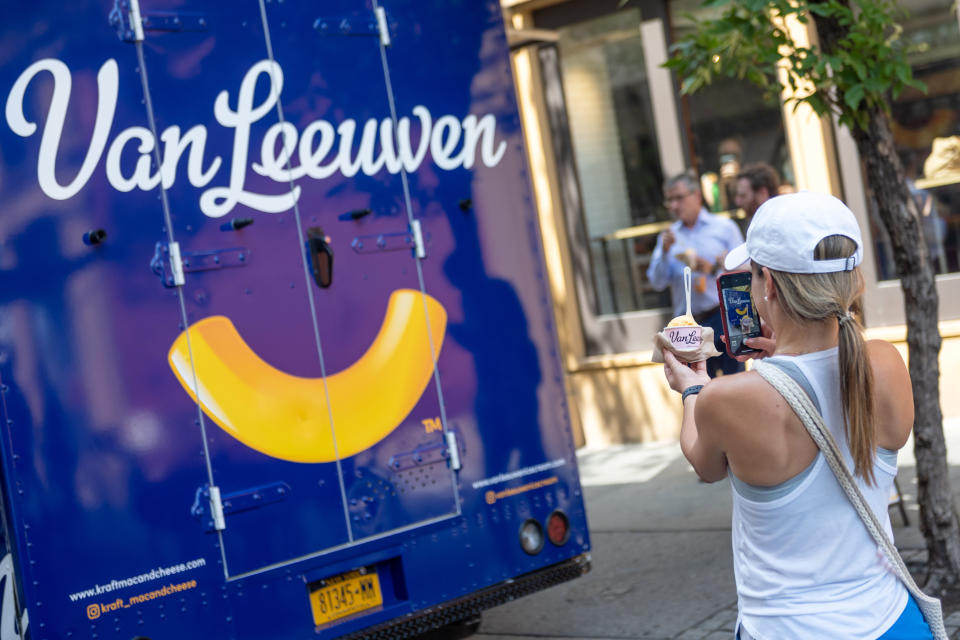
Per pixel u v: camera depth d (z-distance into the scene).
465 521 4.68
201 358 4.05
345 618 4.32
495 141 4.98
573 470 5.05
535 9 9.68
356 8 4.61
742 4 4.62
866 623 2.19
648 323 9.44
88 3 3.92
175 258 4.02
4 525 3.69
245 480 4.11
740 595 2.31
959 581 4.86
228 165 4.18
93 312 3.84
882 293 8.27
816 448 2.19
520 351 4.94
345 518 4.33
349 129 4.52
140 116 3.99
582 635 5.26
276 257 4.27
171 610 3.91
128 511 3.85
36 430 3.71
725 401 2.19
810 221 2.17
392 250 4.59
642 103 9.28
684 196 7.14
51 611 3.69
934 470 4.91
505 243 4.96
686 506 7.32
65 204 3.82
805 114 8.34
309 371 4.30
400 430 4.53
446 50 4.86
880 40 4.70
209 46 4.18
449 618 4.58
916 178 8.14
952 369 8.02
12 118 3.74
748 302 2.52
